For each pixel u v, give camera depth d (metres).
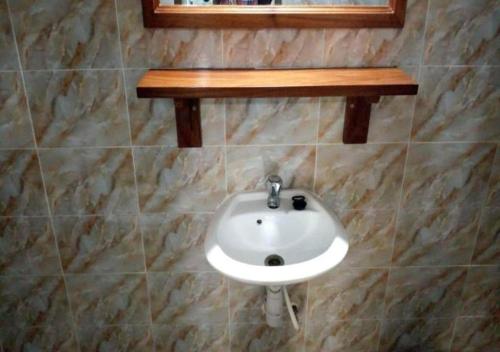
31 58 1.24
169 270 1.57
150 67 1.27
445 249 1.60
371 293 1.67
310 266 1.15
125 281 1.58
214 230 1.30
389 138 1.40
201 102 1.32
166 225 1.49
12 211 1.44
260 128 1.37
